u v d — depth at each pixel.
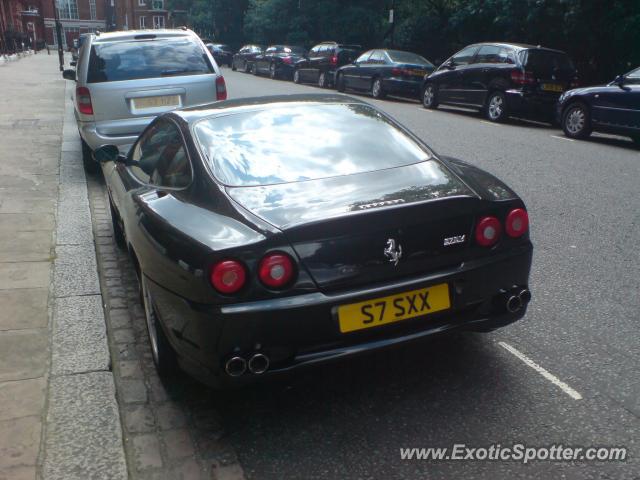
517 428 2.96
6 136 10.89
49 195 7.20
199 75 8.07
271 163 3.29
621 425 2.97
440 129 12.51
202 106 4.02
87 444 2.89
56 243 5.61
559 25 17.80
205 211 3.01
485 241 3.09
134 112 7.82
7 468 2.70
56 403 3.19
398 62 18.69
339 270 2.79
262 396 3.29
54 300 4.42
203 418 3.12
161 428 3.04
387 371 3.48
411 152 3.56
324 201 2.96
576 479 2.62
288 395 3.29
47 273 4.91
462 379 3.39
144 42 8.16
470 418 3.04
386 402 3.20
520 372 3.44
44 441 2.90
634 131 10.70
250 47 33.78
